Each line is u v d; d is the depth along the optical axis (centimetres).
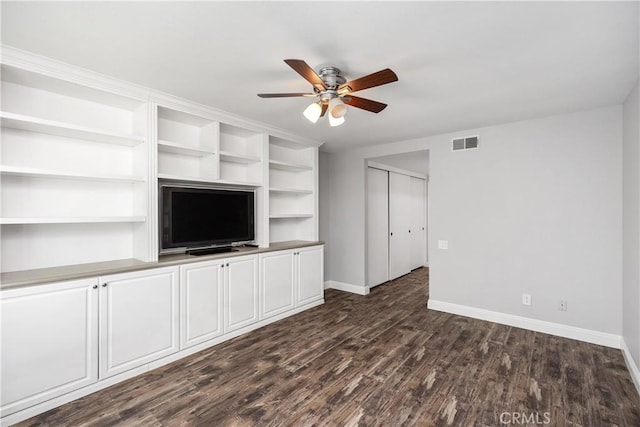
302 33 176
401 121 339
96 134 241
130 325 239
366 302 438
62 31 173
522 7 152
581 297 306
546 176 324
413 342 303
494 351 283
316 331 330
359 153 481
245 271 325
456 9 154
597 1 147
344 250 502
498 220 353
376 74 184
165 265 259
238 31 174
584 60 204
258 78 235
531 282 333
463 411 199
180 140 318
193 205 305
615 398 212
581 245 305
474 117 324
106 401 210
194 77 232
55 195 243
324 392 220
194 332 280
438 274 400
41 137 236
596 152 297
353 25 168
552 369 250
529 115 317
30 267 230
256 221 368
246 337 315
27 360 194
